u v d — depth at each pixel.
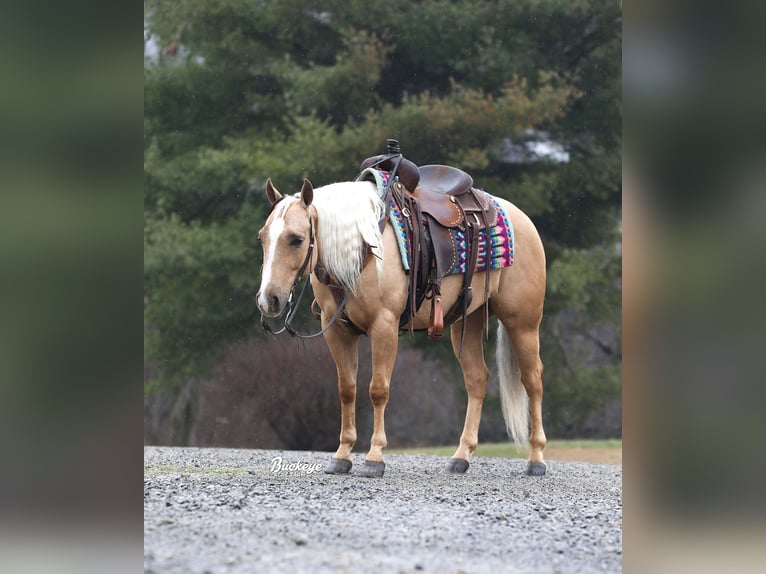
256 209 20.45
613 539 7.13
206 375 20.97
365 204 9.20
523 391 10.83
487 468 11.84
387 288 9.20
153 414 24.88
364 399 21.25
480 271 10.01
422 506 8.16
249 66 21.67
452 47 21.44
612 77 21.36
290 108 20.97
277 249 8.55
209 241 19.94
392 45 21.05
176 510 7.61
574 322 21.94
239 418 21.92
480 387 10.82
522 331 10.48
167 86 21.55
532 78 21.08
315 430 21.36
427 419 26.41
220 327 20.64
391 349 9.30
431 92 22.06
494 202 10.48
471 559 6.29
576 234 21.09
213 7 21.23
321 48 21.83
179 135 21.70
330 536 6.77
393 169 9.77
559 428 26.20
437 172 10.48
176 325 20.34
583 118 21.34
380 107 20.84
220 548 6.26
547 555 6.53
